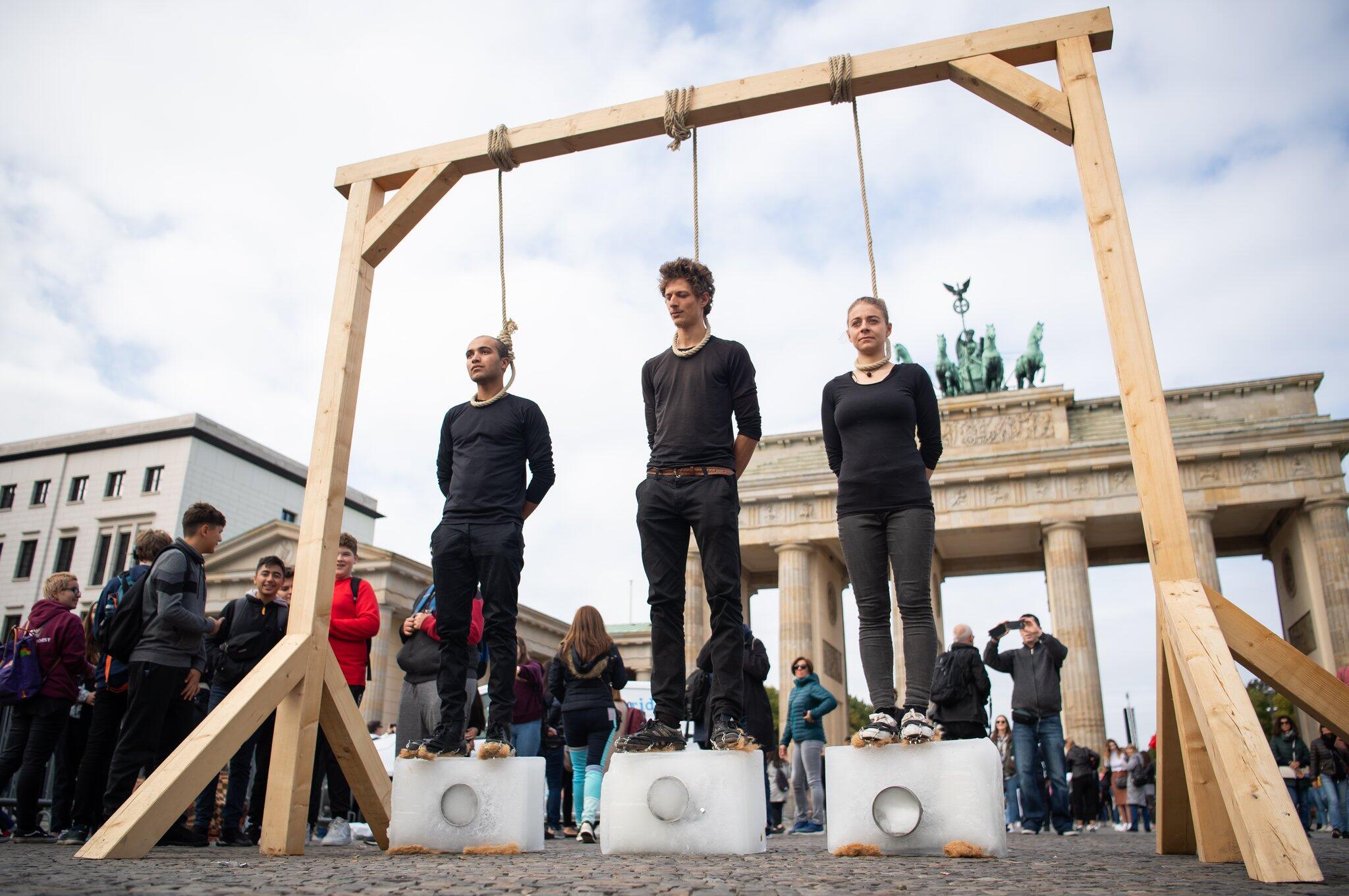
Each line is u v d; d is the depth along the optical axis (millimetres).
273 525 50562
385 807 7039
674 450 6547
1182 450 44719
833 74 7160
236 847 8328
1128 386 5832
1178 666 5477
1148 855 6758
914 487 6340
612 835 6121
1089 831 22938
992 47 6910
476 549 6949
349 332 7613
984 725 11844
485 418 7301
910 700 5961
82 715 9852
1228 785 4609
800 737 14891
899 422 6492
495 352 7414
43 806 11586
